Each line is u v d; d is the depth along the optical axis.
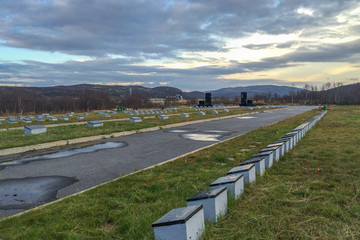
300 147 9.41
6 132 15.47
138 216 3.89
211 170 6.68
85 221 3.85
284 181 5.45
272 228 3.38
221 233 3.28
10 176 7.02
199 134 15.09
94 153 9.97
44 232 3.51
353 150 8.59
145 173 6.62
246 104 63.38
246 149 9.73
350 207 4.01
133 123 20.38
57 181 6.52
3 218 4.23
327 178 5.65
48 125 19.88
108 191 5.17
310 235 3.20
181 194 4.90
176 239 2.85
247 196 4.56
